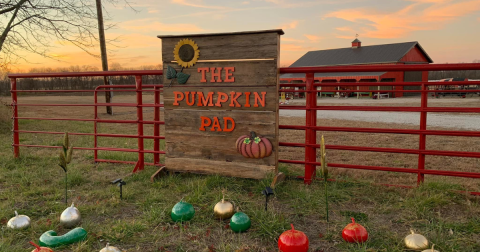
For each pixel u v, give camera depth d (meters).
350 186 4.30
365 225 3.19
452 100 26.55
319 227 3.22
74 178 4.82
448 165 6.29
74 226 3.32
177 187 4.40
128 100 34.31
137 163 5.59
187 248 2.85
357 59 38.84
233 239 2.99
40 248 2.51
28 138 9.99
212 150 4.84
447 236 2.92
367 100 30.95
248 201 3.88
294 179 4.81
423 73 38.00
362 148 4.39
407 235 2.87
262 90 4.48
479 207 3.58
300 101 30.91
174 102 4.96
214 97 4.73
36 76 6.01
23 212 3.68
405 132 4.22
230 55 4.58
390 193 4.02
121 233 3.10
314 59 42.97
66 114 20.56
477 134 3.91
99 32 19.92
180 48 4.81
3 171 5.44
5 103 14.17
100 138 10.30
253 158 4.62
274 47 4.38
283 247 2.66
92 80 50.44
